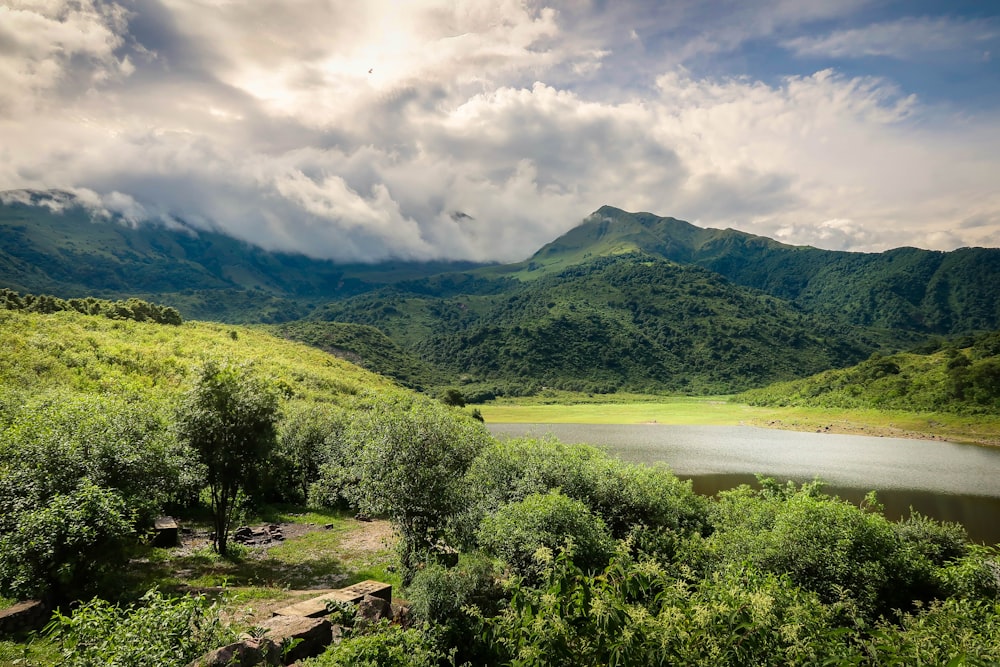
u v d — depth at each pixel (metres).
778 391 162.62
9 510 12.58
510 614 8.41
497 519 16.30
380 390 92.19
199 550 20.75
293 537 25.52
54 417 15.68
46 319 63.22
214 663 8.12
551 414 154.75
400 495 17.75
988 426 87.62
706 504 24.97
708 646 6.12
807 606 8.74
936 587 16.58
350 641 9.63
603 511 20.25
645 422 131.00
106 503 12.70
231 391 20.28
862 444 86.12
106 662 7.07
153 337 75.19
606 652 6.01
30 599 11.30
